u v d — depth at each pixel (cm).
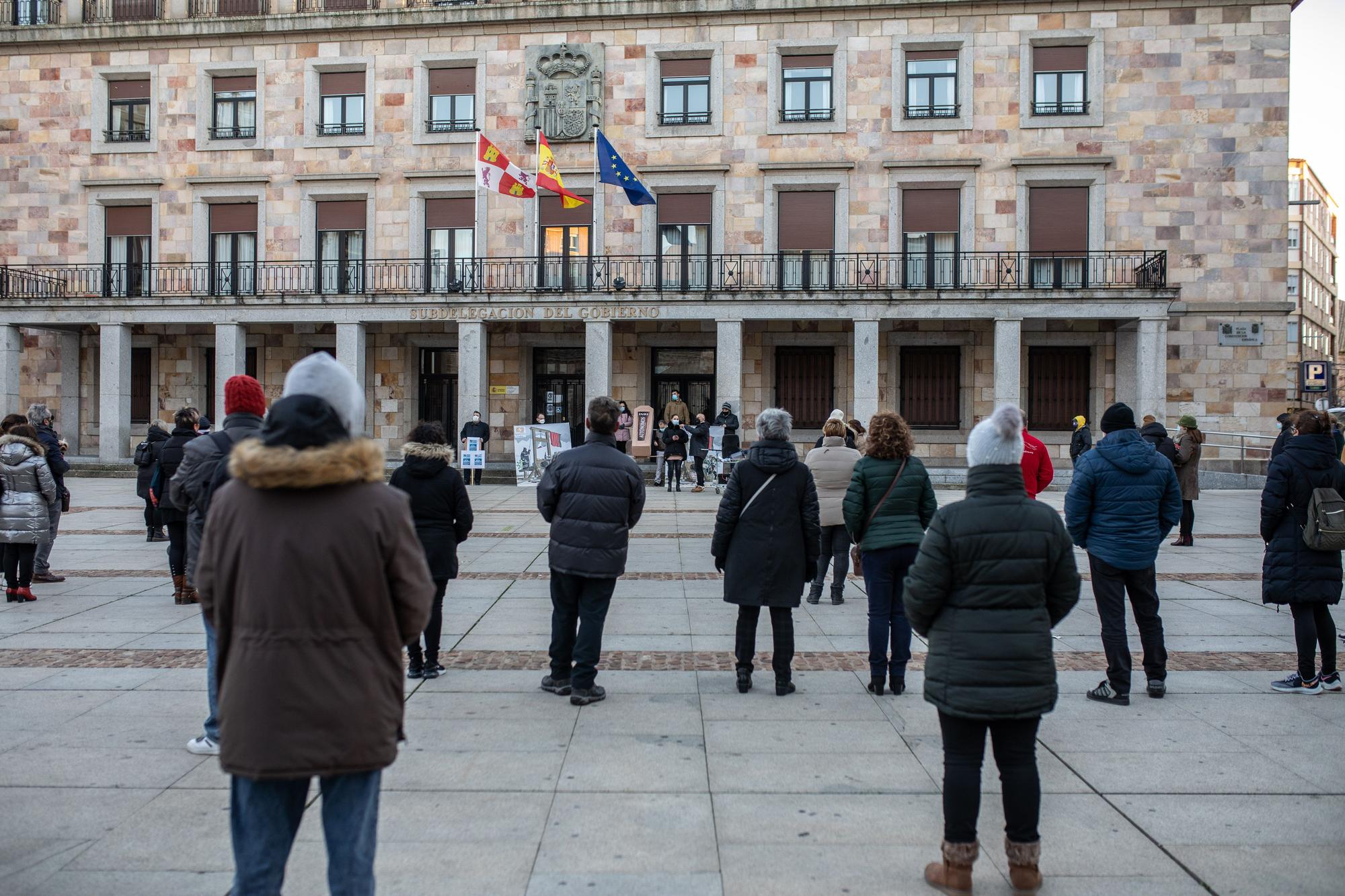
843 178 2661
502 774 504
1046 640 380
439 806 461
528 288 2656
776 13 2677
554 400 2847
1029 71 2614
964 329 2655
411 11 2750
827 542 988
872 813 457
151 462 1377
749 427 2725
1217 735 570
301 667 288
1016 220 2612
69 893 376
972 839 379
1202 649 789
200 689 657
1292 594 657
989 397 2650
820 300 2520
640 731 575
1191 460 1398
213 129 2859
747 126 2698
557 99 2734
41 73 2891
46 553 1066
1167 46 2583
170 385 2905
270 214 2825
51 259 2891
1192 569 1195
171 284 2848
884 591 657
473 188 2767
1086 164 2589
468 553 1314
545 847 418
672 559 1269
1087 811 460
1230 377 2569
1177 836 433
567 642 652
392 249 2794
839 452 977
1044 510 391
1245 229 2569
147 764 515
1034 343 2647
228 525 299
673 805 465
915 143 2650
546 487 642
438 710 615
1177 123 2583
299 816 306
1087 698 648
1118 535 634
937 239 2652
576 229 2764
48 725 579
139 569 1166
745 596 650
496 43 2766
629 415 2633
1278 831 438
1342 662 741
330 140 2802
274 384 2881
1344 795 479
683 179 2708
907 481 660
